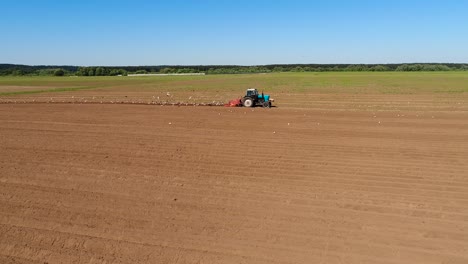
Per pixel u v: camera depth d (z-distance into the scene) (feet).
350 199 35.45
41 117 85.25
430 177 41.09
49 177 42.55
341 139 59.52
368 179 40.78
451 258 25.58
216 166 46.03
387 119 79.15
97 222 31.35
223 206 34.30
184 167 45.80
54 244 28.02
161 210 33.58
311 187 38.65
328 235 28.78
